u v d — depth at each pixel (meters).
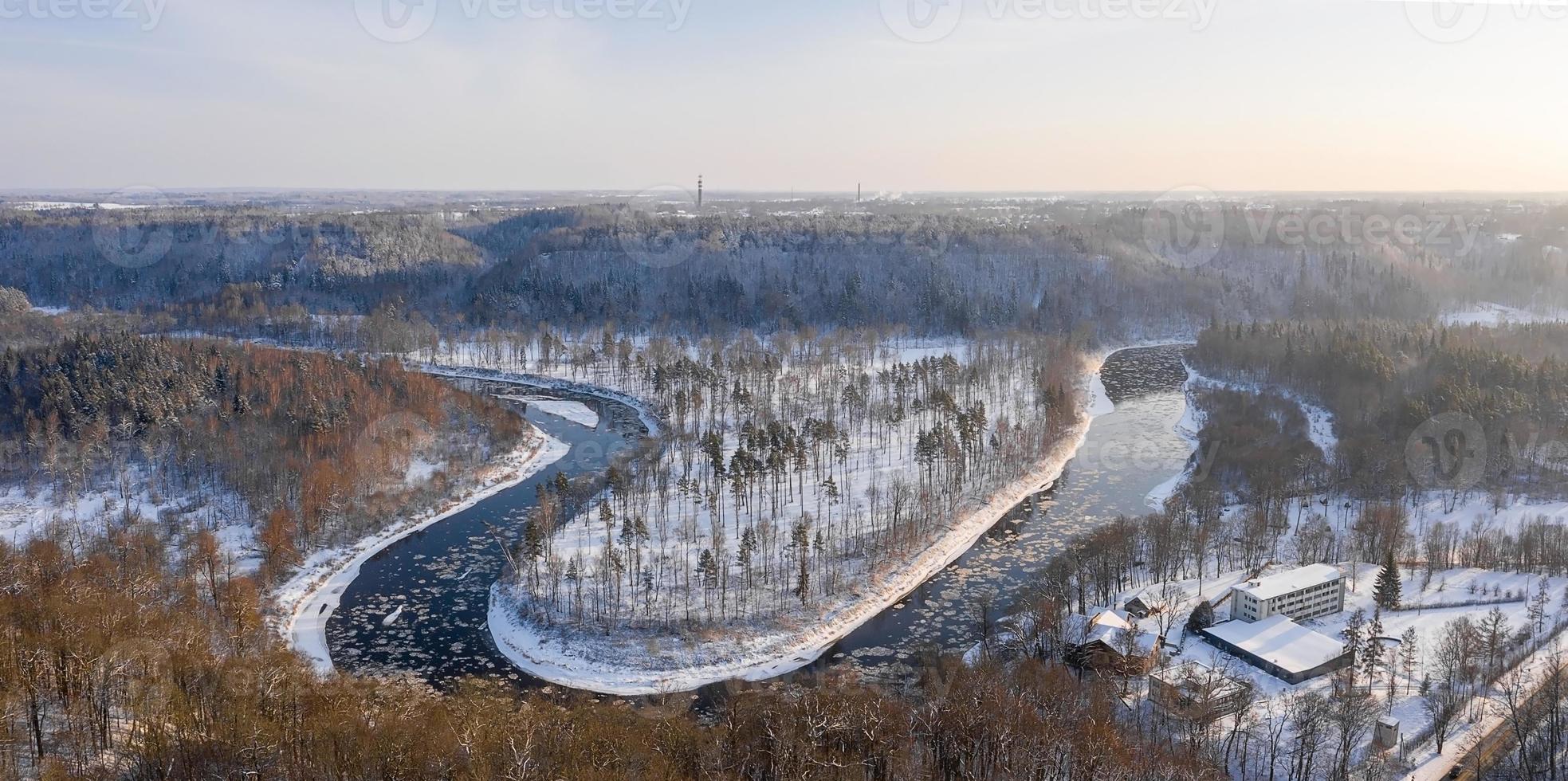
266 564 136.12
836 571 133.50
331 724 81.31
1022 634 112.12
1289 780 85.50
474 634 122.75
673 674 111.69
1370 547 139.50
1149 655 104.44
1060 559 136.62
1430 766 88.94
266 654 104.44
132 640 90.12
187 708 82.50
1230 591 123.00
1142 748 86.19
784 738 83.56
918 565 139.25
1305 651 106.25
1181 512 150.50
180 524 151.00
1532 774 84.50
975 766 84.31
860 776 80.50
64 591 101.06
